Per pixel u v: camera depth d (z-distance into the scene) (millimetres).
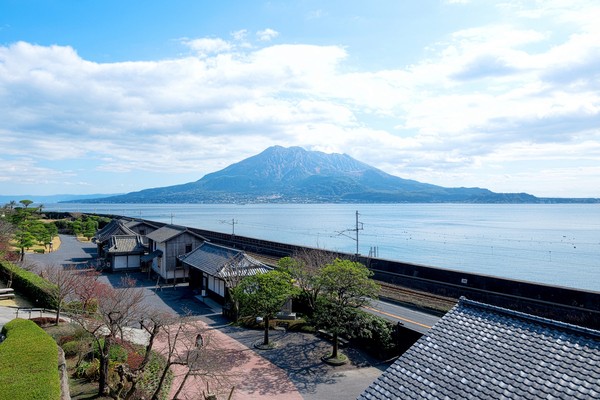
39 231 64562
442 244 88500
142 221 68938
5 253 43156
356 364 23438
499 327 12516
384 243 92375
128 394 16078
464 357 11836
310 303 29453
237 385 20359
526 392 9828
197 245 46031
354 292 24297
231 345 25844
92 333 18750
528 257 69750
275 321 30312
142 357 21953
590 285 48375
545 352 10859
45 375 14695
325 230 125625
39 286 32250
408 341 23516
